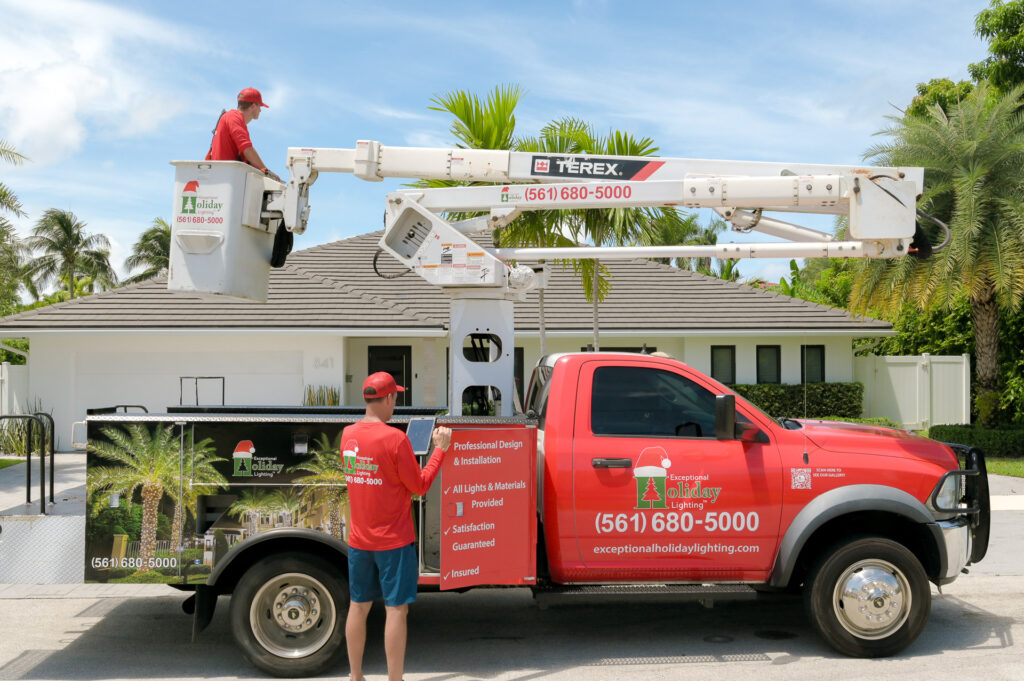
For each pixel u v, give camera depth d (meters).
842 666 5.47
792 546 5.52
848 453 5.71
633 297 21.03
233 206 5.99
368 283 20.22
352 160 6.34
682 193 6.34
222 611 7.14
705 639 6.13
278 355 17.97
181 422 5.32
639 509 5.56
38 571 5.38
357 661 4.93
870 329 20.23
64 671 5.59
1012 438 16.70
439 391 19.86
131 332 17.17
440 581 5.08
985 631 6.27
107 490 5.31
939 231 15.91
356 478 4.82
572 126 11.44
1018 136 15.57
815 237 6.64
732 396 5.50
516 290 6.78
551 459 5.57
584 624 6.57
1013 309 16.27
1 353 27.58
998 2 19.89
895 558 5.58
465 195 6.48
